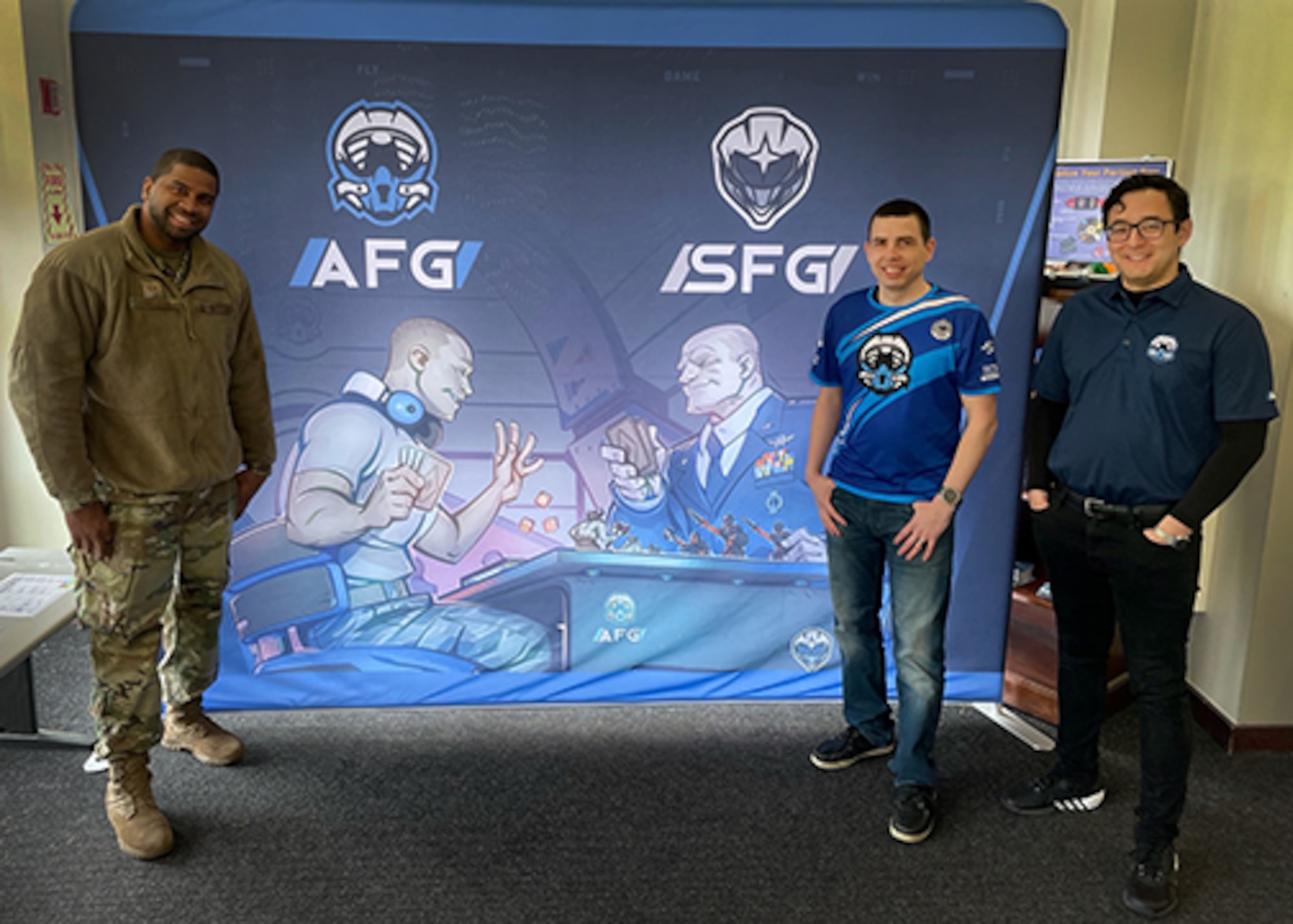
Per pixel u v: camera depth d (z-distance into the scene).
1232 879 2.19
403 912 2.03
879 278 2.25
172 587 2.22
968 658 2.79
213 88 2.35
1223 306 1.99
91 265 1.98
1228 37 2.79
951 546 2.32
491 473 2.60
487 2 2.35
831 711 2.94
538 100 2.40
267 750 2.66
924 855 2.25
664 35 2.39
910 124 2.45
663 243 2.49
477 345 2.52
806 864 2.21
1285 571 2.62
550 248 2.48
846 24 2.40
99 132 2.36
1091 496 2.16
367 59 2.36
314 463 2.55
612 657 2.73
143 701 2.19
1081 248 2.97
